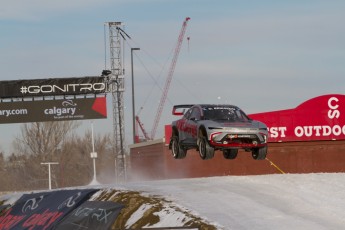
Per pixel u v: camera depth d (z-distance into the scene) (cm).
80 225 2028
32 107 6800
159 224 1783
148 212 1875
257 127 3009
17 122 6788
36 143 12950
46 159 12912
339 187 2283
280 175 2603
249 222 1706
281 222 1728
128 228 1833
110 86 6875
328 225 1738
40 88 6775
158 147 6034
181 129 3194
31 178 12962
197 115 3086
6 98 6794
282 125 5744
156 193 2066
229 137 2934
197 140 3014
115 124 7375
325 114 5725
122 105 7306
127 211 1945
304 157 5725
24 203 2558
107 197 2131
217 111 3088
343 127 5719
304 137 5731
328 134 5716
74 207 2200
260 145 3005
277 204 1978
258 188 2231
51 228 2125
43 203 2445
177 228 1662
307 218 1809
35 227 2227
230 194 2077
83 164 13750
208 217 1731
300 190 2222
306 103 5738
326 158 5706
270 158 5731
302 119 5731
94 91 6806
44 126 12950
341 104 5719
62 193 2420
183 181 2489
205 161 5738
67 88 6800
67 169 13150
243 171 5725
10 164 13600
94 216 2014
